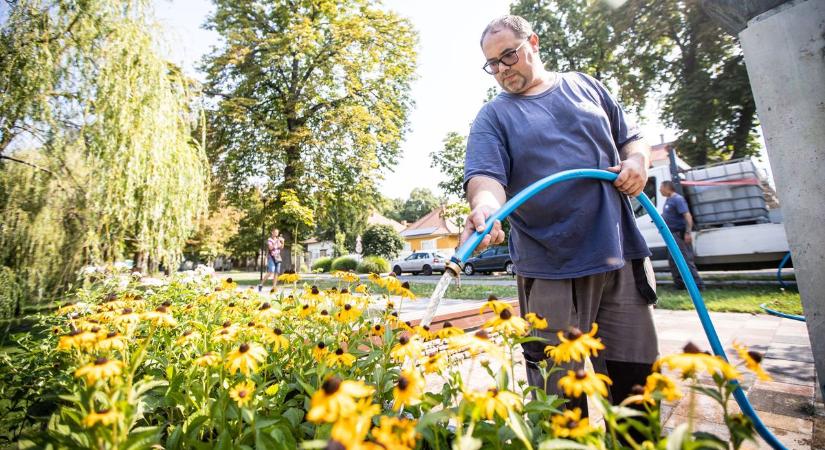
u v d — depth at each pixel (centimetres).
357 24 1873
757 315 504
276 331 165
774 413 208
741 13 186
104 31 604
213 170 1777
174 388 138
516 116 163
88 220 563
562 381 86
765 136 180
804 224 168
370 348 185
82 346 124
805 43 168
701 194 783
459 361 158
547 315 151
